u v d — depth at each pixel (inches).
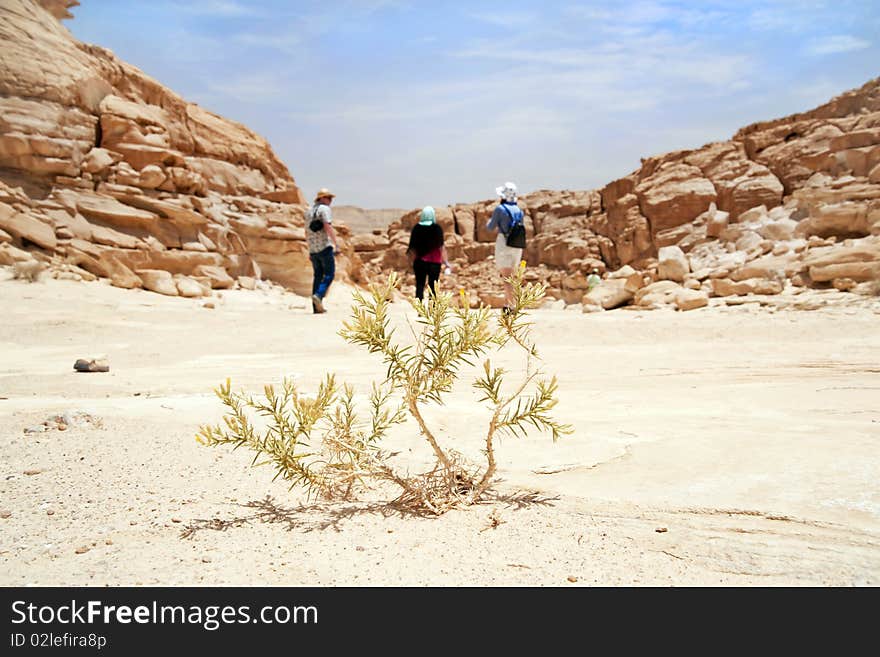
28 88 659.4
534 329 408.2
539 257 1523.1
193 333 415.8
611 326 416.2
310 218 552.7
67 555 91.3
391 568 87.4
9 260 591.2
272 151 957.8
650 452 137.5
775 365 264.4
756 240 800.9
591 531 98.7
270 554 92.1
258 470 133.0
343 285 906.1
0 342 366.3
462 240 1673.2
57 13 751.7
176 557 91.0
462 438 155.8
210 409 179.2
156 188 741.9
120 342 380.2
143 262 684.1
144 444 147.3
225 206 823.1
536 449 144.9
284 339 389.7
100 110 716.0
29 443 146.5
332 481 118.3
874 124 936.9
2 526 101.3
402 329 389.4
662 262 676.1
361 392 211.2
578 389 222.7
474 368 276.5
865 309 458.6
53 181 666.8
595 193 1558.8
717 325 412.5
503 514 107.7
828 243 631.8
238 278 780.0
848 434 143.6
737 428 154.6
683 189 1094.4
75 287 576.7
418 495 113.4
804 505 102.6
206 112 879.7
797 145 999.6
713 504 105.7
